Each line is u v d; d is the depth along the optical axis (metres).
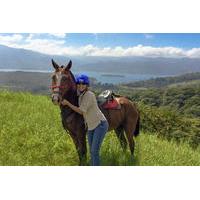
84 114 7.18
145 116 13.70
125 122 8.98
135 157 8.76
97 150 7.34
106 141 9.12
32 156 8.33
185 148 10.96
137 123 9.29
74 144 8.77
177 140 13.53
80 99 7.18
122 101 8.95
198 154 10.80
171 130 13.69
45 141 9.04
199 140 13.50
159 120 13.73
